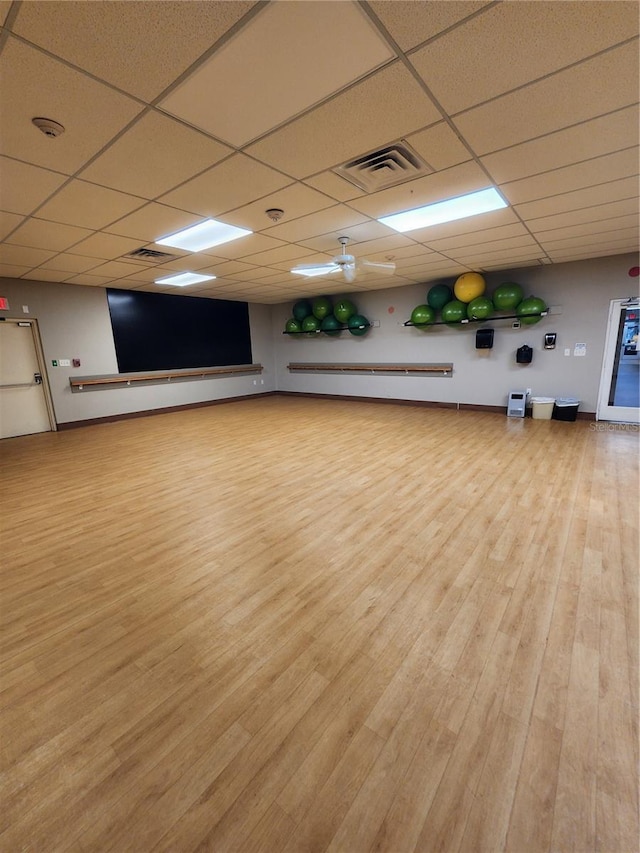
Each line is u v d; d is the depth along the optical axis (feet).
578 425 18.61
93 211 10.27
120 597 7.03
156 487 12.39
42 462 15.38
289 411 25.40
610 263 17.76
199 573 7.71
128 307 23.85
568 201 10.45
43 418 21.06
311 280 21.35
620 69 5.40
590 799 3.77
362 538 8.85
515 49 5.01
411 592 6.95
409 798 3.83
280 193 9.49
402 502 10.68
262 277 20.16
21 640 6.04
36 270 17.40
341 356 28.68
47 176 8.16
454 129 6.91
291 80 5.48
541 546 8.29
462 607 6.54
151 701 4.97
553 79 5.62
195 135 6.83
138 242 13.28
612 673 5.18
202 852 3.45
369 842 3.50
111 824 3.67
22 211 10.05
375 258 16.69
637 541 8.39
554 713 4.65
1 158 7.33
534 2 4.30
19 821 3.70
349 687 5.10
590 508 9.98
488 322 21.72
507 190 9.68
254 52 4.91
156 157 7.56
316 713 4.75
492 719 4.61
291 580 7.40
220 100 5.88
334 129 6.79
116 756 4.28
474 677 5.19
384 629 6.11
